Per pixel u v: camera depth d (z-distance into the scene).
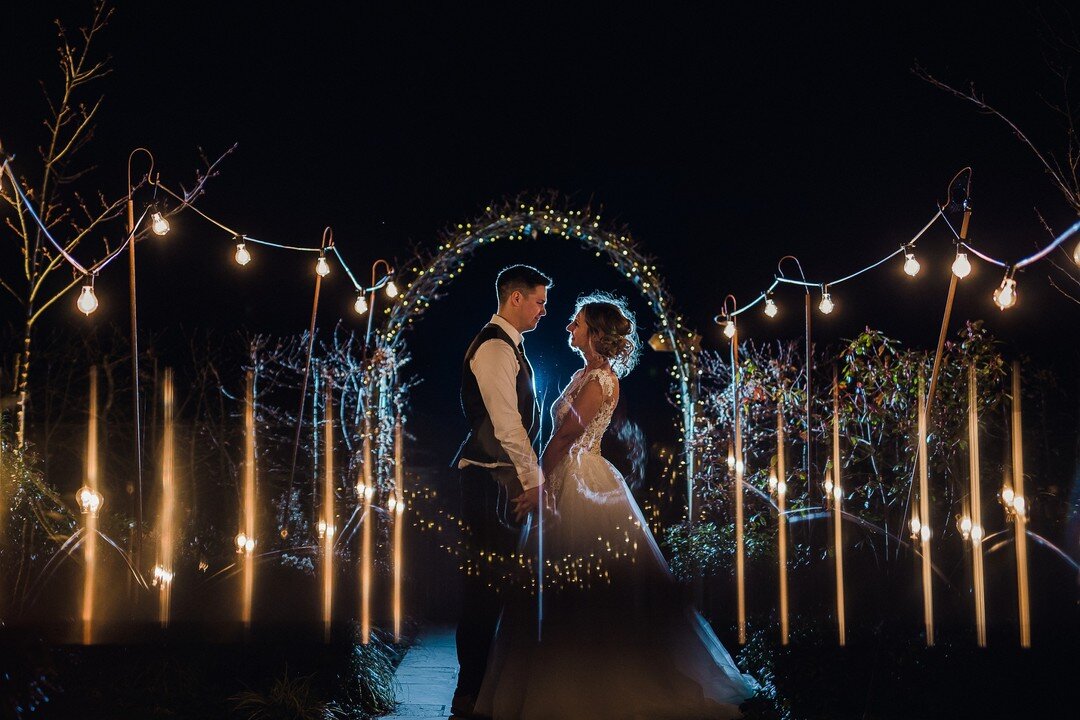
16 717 4.14
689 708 4.97
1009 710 4.43
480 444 5.17
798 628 5.58
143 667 4.90
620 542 5.18
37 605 5.57
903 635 4.98
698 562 7.54
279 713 4.68
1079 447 7.37
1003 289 5.23
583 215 8.34
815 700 4.74
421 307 8.64
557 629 5.02
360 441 8.83
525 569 5.07
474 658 5.14
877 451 7.89
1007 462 7.23
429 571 9.25
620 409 7.75
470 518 5.18
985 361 7.53
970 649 4.65
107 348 11.30
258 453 9.61
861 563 6.78
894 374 7.75
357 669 5.49
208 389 11.51
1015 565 5.90
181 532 7.56
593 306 5.57
